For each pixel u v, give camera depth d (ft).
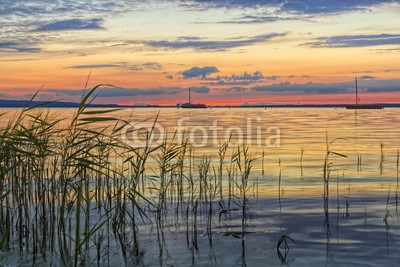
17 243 24.61
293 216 29.19
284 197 35.22
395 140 85.87
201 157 60.85
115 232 26.17
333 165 53.42
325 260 20.94
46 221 25.23
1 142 21.18
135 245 23.70
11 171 25.90
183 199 35.37
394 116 250.37
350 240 23.85
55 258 22.22
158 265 20.95
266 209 31.35
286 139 91.50
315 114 310.04
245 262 21.06
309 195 35.86
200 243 24.04
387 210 30.14
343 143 81.35
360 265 20.18
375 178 43.78
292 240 24.07
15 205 27.27
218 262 21.13
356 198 34.40
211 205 31.40
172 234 25.80
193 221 28.63
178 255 22.27
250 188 39.40
